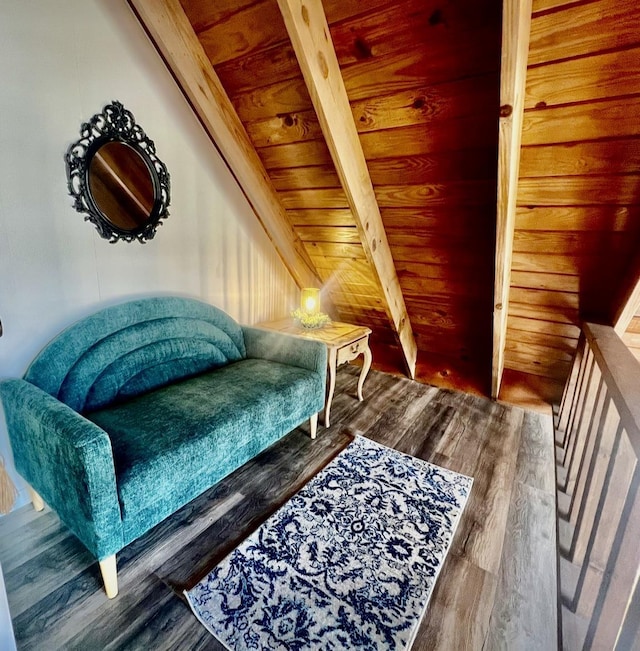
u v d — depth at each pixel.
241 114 2.03
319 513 1.61
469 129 1.54
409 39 1.38
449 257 2.23
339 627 1.15
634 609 0.77
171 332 1.97
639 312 1.91
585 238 1.73
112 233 1.77
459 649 1.10
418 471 1.92
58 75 1.50
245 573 1.31
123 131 1.75
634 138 1.31
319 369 2.12
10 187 1.42
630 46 1.12
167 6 1.67
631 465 1.11
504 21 1.04
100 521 1.13
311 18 1.37
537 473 1.94
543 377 2.73
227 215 2.38
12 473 1.54
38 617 1.14
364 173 1.94
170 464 1.34
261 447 1.80
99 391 1.64
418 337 3.09
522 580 1.33
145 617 1.15
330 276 2.88
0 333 1.03
